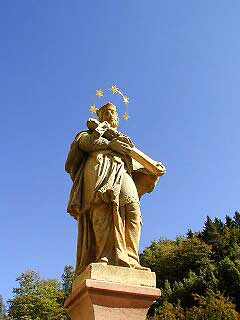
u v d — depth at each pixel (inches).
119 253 282.8
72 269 3388.3
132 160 331.9
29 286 2864.2
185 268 3078.2
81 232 306.2
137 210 301.9
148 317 2043.6
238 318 1829.5
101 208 297.7
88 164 316.5
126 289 263.4
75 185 316.8
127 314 260.4
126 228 297.3
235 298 2289.6
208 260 2977.4
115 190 295.7
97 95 367.9
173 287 2662.4
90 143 319.9
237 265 2477.9
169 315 1943.9
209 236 3400.6
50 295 2810.0
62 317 2635.3
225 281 2381.9
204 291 2381.9
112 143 323.3
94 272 267.9
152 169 330.6
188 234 3745.1
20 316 2620.6
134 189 310.2
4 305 3201.3
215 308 1867.6
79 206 307.4
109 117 349.7
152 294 267.4
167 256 3203.7
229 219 3686.0
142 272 277.7
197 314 1876.2
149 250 3462.1
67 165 325.7
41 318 2613.2
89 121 324.2
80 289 264.8
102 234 291.1
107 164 310.7
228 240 3336.6
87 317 261.7
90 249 300.2
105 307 258.4
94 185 301.1
